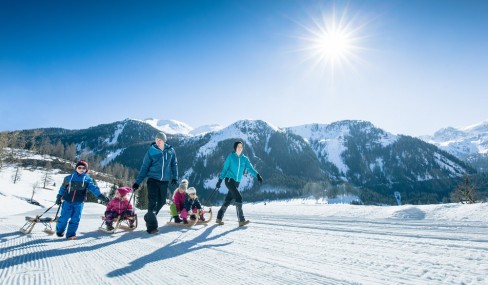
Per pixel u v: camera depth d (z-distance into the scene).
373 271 3.27
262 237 5.50
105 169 170.88
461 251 3.96
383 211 9.45
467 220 7.06
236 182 7.51
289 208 13.18
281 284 2.87
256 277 3.09
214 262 3.71
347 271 3.28
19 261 3.73
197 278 3.06
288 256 4.01
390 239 4.99
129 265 3.58
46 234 6.25
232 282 2.93
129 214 6.81
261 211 12.62
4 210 31.94
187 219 7.92
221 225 7.54
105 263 3.68
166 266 3.53
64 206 5.80
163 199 6.67
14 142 120.00
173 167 6.81
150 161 6.54
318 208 12.04
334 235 5.56
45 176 112.75
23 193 92.81
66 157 179.00
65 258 3.94
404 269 3.30
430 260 3.61
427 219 7.78
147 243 5.07
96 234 6.29
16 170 110.56
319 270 3.32
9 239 5.56
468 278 2.92
